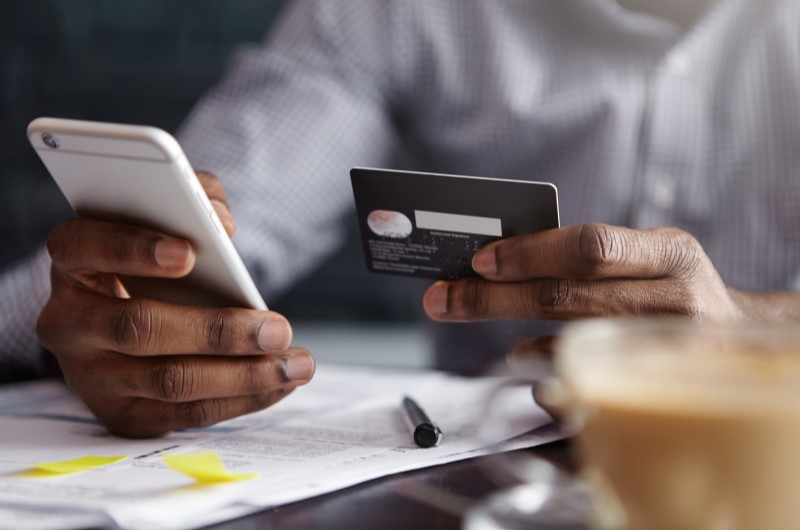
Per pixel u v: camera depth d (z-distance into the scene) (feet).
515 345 2.15
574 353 1.37
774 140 3.82
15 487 1.70
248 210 3.76
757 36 3.88
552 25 4.08
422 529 1.54
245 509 1.61
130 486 1.70
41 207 8.49
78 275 2.14
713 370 1.27
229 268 2.00
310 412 2.41
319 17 4.17
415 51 4.15
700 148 3.87
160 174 1.85
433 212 2.09
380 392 2.67
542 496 1.63
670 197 3.87
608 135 3.85
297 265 4.07
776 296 2.64
